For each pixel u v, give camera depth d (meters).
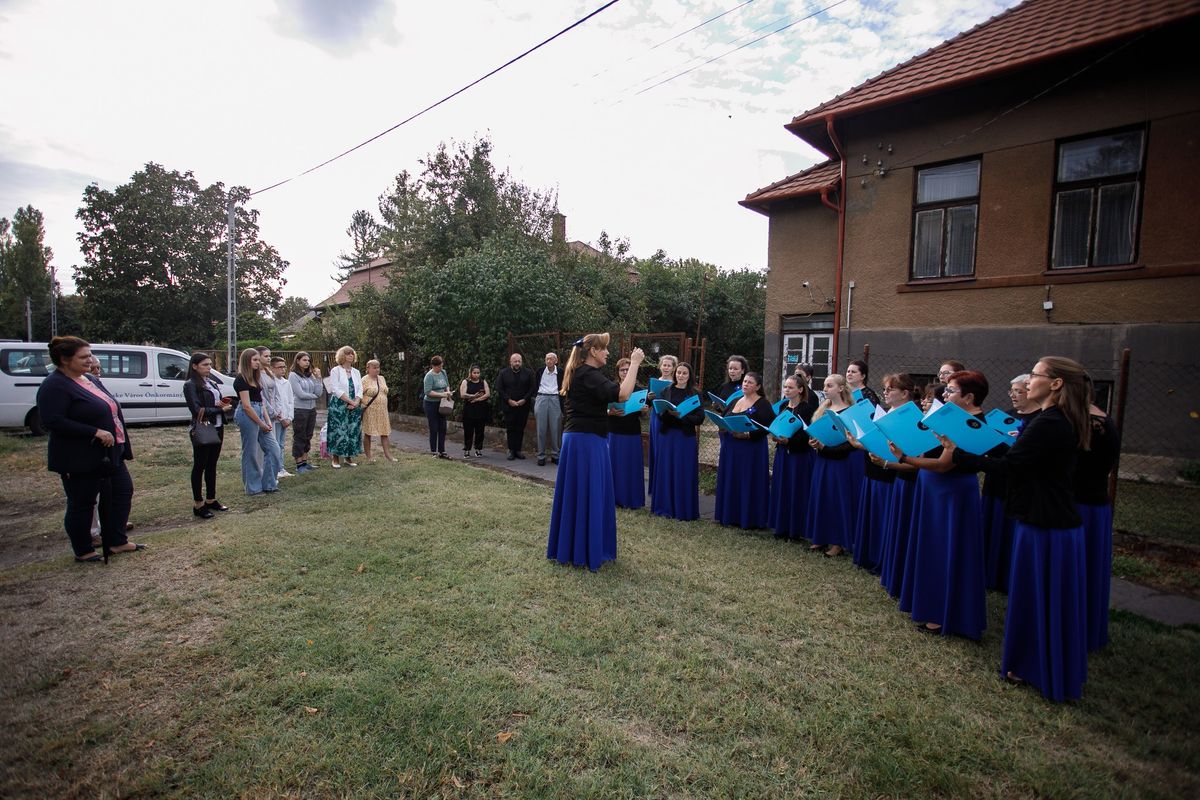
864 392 5.31
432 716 2.79
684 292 23.16
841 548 5.25
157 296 32.38
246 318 34.03
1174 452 7.76
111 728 2.70
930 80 9.22
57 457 4.60
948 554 3.70
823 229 11.68
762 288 24.08
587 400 4.69
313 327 21.33
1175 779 2.51
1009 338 8.95
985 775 2.52
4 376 11.23
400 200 18.81
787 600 4.24
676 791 2.39
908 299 9.90
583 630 3.68
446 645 3.47
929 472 3.81
